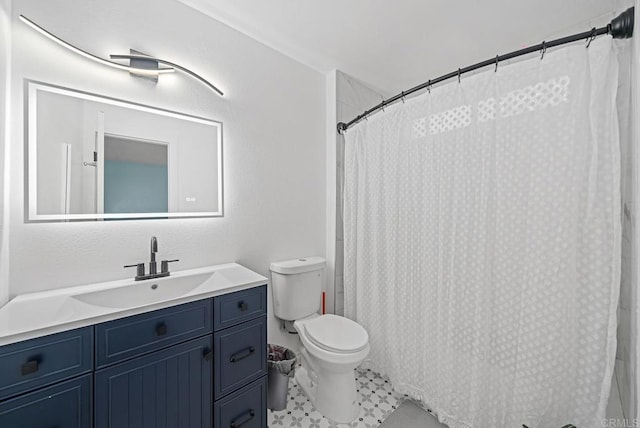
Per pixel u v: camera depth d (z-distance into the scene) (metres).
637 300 0.81
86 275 1.23
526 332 1.23
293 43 1.91
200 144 1.58
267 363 1.53
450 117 1.46
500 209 1.30
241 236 1.76
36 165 1.12
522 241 1.24
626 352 1.04
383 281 1.91
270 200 1.92
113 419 0.95
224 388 1.24
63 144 1.18
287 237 2.03
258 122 1.85
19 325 0.83
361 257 2.02
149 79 1.41
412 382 1.69
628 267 1.03
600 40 1.01
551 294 1.16
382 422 1.53
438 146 1.52
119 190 1.32
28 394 0.81
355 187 2.08
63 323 0.86
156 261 1.43
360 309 2.03
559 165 1.13
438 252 1.53
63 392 0.86
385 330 1.90
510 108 1.25
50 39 1.15
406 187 1.71
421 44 1.94
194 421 1.14
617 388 1.11
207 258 1.61
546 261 1.17
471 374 1.39
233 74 1.72
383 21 1.71
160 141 1.44
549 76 1.14
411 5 1.57
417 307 1.67
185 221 1.53
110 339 0.95
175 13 1.50
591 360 1.08
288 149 2.03
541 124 1.17
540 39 1.88
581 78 1.06
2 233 1.02
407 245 1.71
